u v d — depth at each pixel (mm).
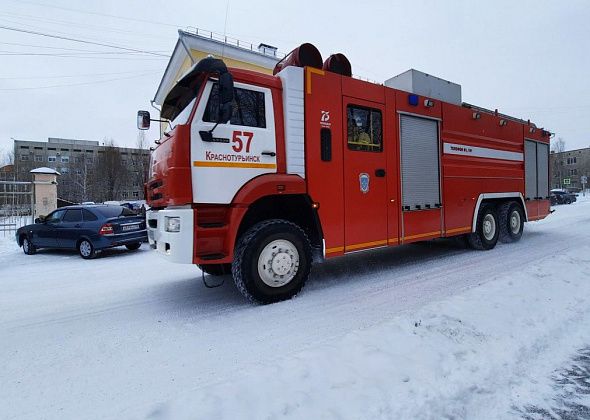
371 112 5242
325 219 4613
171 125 4488
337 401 2047
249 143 4102
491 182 7434
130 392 2354
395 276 5297
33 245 9766
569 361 2742
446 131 6410
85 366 2748
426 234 5984
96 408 2189
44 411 2174
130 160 51719
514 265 5727
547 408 2178
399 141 5609
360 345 2668
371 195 5152
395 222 5480
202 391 2127
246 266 3932
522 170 8445
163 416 1893
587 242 7898
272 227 4113
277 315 3727
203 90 3889
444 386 2279
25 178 39562
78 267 7469
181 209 3721
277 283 4164
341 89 4871
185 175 3691
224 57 15273
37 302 4637
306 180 4473
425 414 2043
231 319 3670
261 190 4066
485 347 2793
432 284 4742
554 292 4070
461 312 3314
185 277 5941
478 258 6453
